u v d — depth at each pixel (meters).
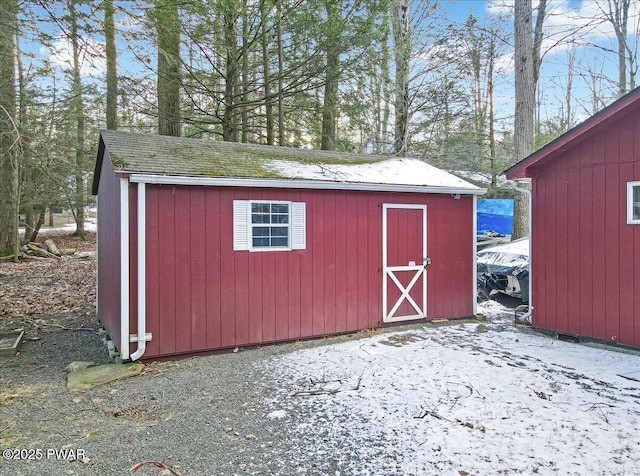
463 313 8.02
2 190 14.78
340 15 9.54
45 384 4.72
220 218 5.85
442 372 4.84
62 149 10.57
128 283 5.27
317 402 4.06
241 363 5.36
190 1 7.22
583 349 5.84
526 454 3.05
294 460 3.05
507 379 4.59
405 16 12.56
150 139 6.83
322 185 6.44
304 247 6.50
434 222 7.72
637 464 2.89
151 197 5.39
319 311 6.62
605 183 6.02
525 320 7.46
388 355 5.57
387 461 3.00
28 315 8.31
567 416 3.64
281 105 11.55
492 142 18.12
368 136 14.28
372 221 7.11
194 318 5.68
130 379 4.80
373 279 7.12
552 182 6.69
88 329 7.31
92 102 12.12
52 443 3.35
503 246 9.98
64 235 24.56
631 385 4.39
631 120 5.74
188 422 3.69
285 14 9.52
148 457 3.12
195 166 5.84
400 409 3.86
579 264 6.33
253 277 6.09
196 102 11.12
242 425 3.61
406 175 7.76
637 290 5.69
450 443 3.22
